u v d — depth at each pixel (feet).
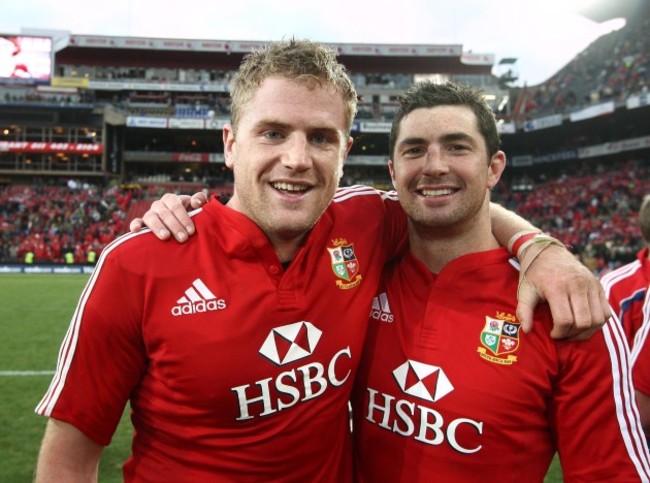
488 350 6.10
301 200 5.49
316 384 5.75
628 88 104.68
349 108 5.82
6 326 34.68
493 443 5.92
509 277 6.45
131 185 118.42
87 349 5.49
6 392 19.92
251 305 5.54
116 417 5.78
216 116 124.36
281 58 5.43
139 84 129.59
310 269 5.89
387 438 6.37
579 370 5.84
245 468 5.55
